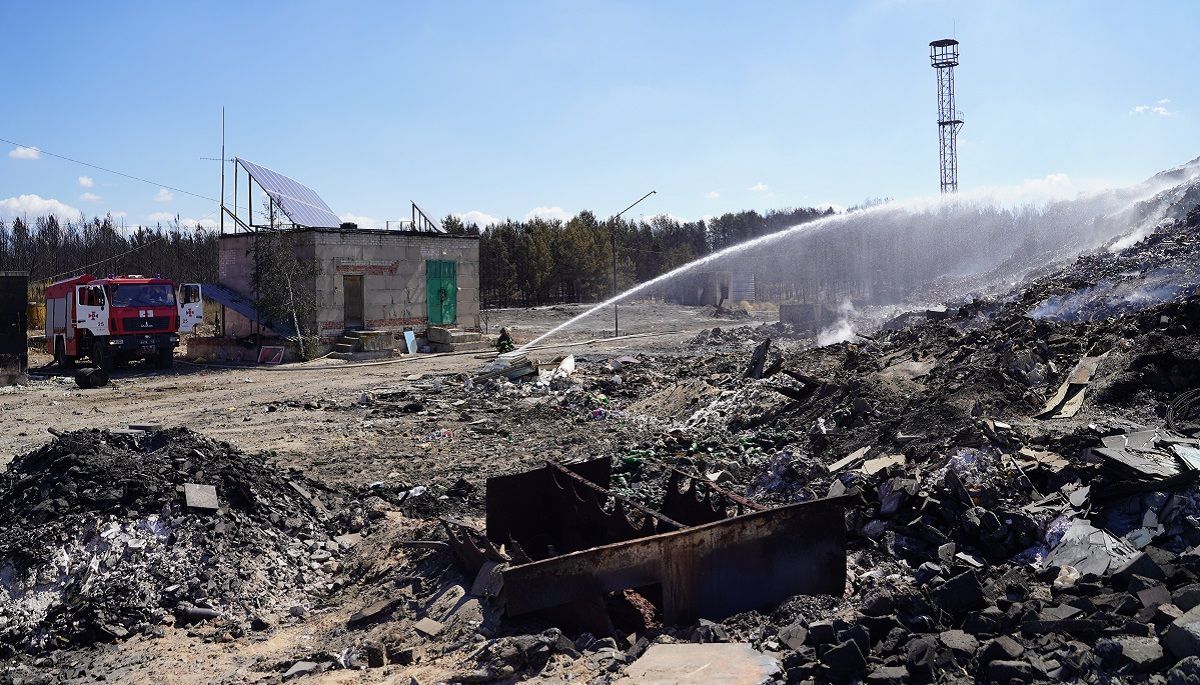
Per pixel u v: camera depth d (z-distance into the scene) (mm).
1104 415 10953
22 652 7988
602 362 28766
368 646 7207
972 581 6539
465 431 18156
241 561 9359
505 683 6352
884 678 5441
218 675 7312
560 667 6453
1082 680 5223
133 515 9406
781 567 7312
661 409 19547
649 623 7477
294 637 8234
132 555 9031
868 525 8742
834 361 18469
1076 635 5770
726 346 35688
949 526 8398
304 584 9484
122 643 8125
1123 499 8000
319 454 15938
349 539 10656
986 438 9898
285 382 27484
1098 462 8781
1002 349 14375
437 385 25047
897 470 9539
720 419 16703
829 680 5652
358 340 35531
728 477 11852
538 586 6582
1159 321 12820
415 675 6793
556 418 19516
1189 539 7270
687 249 92125
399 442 17125
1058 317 16875
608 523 8773
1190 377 11109
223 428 18953
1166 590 6156
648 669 6062
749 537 7223
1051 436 9891
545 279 81938
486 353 37812
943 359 15500
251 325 36781
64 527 9203
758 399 17047
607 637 6773
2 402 23156
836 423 13562
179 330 31906
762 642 6520
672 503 9609
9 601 8508
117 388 26125
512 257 85250
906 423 11836
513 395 22844
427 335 39750
